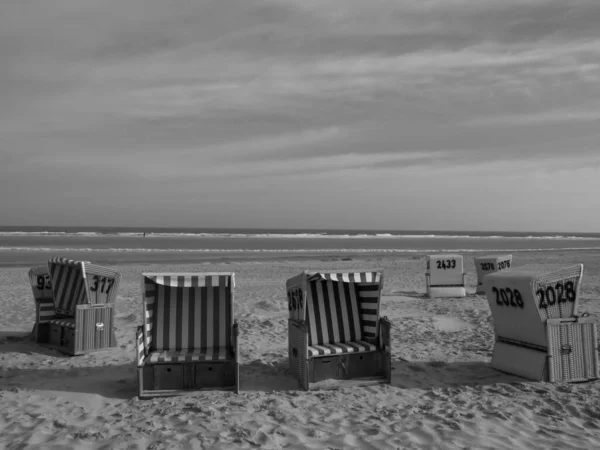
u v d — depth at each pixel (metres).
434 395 5.74
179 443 4.31
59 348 7.98
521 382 6.05
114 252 35.59
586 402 5.35
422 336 9.06
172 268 23.28
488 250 49.50
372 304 6.45
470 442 4.37
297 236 92.19
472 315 11.15
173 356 5.81
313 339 6.36
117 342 8.53
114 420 4.90
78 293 8.00
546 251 47.88
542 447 4.26
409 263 28.02
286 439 4.45
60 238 58.31
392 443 4.36
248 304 12.84
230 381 6.02
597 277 19.83
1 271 20.97
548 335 5.99
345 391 5.88
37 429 4.64
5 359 7.43
